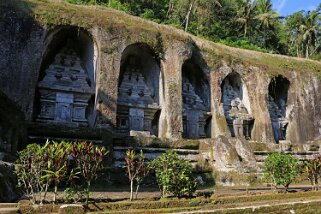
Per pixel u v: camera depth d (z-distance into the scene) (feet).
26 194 28.12
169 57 74.18
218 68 85.30
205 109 82.43
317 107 101.14
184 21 141.59
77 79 69.36
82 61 72.43
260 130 87.56
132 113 73.20
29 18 60.90
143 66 79.15
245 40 146.51
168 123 70.38
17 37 59.21
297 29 171.94
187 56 76.84
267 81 93.25
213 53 85.71
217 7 153.28
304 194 29.76
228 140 56.18
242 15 154.81
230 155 50.24
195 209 22.33
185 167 28.07
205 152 54.39
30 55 59.67
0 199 24.73
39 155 23.49
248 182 47.14
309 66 104.73
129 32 70.23
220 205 23.57
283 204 22.61
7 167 27.63
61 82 67.62
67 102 67.21
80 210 19.01
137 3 142.51
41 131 46.52
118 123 72.02
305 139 96.12
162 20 144.05
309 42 168.55
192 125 79.61
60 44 70.49
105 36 67.26
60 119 65.82
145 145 53.01
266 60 100.89
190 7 137.69
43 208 20.20
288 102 98.84
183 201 24.02
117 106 72.02
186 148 56.03
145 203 22.79
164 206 23.34
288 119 97.55
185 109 79.66
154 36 73.15
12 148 39.45
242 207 21.77
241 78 89.76
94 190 37.88
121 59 72.84
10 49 58.29
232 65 88.38
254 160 53.98
